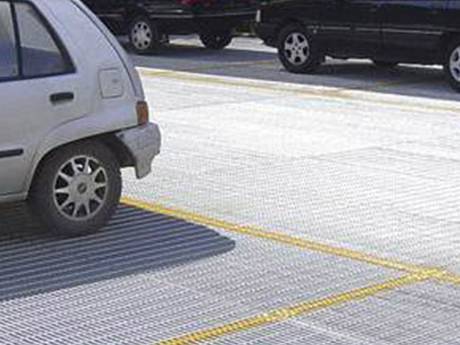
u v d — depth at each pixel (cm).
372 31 1520
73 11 698
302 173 914
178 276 628
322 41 1599
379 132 1119
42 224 703
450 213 785
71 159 687
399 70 1692
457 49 1436
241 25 2031
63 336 534
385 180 891
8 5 663
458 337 537
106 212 711
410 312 572
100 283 614
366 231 732
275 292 602
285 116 1220
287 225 745
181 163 950
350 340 532
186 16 1897
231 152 1003
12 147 656
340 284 617
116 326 548
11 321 555
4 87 651
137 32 1952
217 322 555
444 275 635
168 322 554
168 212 775
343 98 1374
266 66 1755
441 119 1211
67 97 673
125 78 707
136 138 709
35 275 627
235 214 773
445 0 1427
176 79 1552
